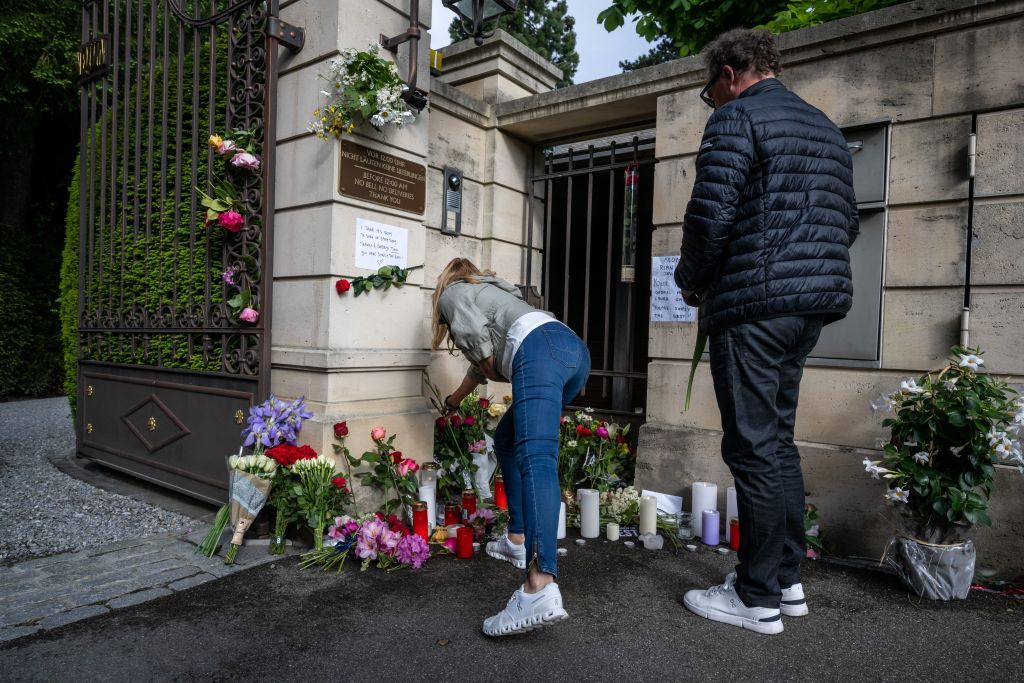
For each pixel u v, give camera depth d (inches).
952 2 112.3
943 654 80.6
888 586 104.3
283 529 112.5
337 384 121.0
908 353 117.7
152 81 149.8
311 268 122.4
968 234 112.4
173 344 146.6
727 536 128.6
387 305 131.2
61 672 72.5
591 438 153.6
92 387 172.7
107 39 168.9
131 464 157.1
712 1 206.8
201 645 79.5
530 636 83.7
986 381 98.3
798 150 81.8
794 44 129.8
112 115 165.3
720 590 90.5
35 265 374.6
